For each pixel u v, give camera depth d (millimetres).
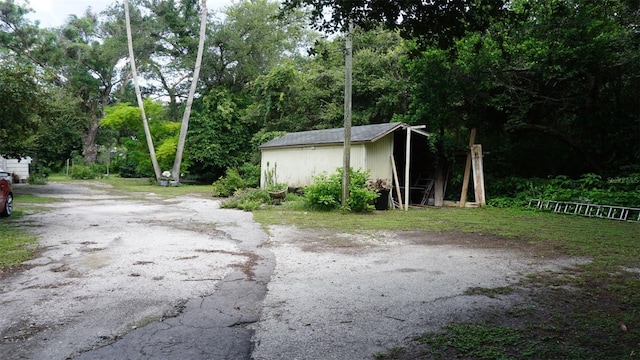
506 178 15055
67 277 4488
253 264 5254
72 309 3494
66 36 37469
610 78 13445
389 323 3289
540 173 16625
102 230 7789
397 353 2746
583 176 13281
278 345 2848
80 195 16500
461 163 15422
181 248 6199
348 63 11383
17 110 10148
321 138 15727
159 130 27703
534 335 3062
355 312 3533
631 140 13578
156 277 4535
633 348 2848
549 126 15625
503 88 14141
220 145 27719
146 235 7316
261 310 3555
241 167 25438
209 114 28078
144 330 3066
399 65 18422
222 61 30719
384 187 12961
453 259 5727
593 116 14172
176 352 2705
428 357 2686
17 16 33625
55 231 7578
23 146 16172
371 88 20141
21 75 10055
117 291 4012
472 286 4371
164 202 14352
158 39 30859
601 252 6305
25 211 10617
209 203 14086
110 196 16422
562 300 3924
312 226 8789
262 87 25359
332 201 11609
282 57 31641
